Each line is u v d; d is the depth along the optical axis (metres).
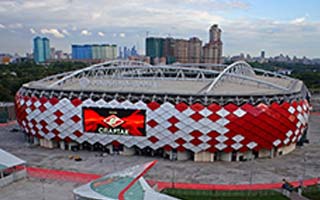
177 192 62.25
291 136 85.06
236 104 77.25
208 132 77.38
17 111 96.75
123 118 81.62
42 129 89.88
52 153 87.31
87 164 78.50
